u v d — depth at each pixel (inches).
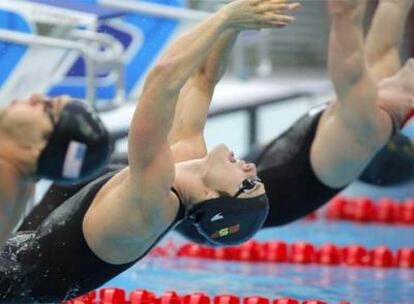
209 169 607.2
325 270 930.7
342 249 971.3
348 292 834.8
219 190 604.4
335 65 712.4
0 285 602.5
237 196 604.7
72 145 472.7
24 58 1038.4
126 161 850.1
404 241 1087.6
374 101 722.2
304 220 1216.2
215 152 611.2
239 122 1480.1
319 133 753.6
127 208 577.0
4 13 1058.7
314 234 1126.4
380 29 772.6
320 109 769.6
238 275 903.7
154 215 577.9
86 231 599.8
